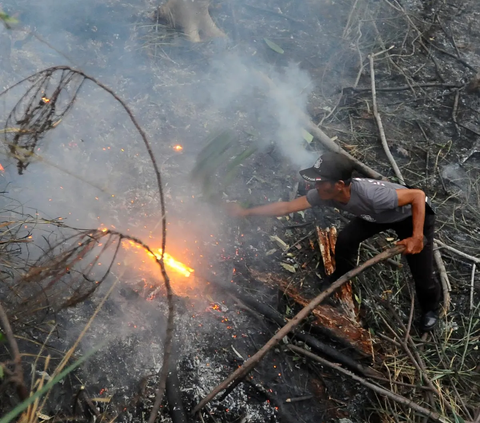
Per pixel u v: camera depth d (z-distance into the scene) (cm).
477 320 379
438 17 688
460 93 588
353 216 435
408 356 344
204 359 321
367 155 495
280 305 360
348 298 366
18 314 251
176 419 287
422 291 352
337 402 323
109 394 293
